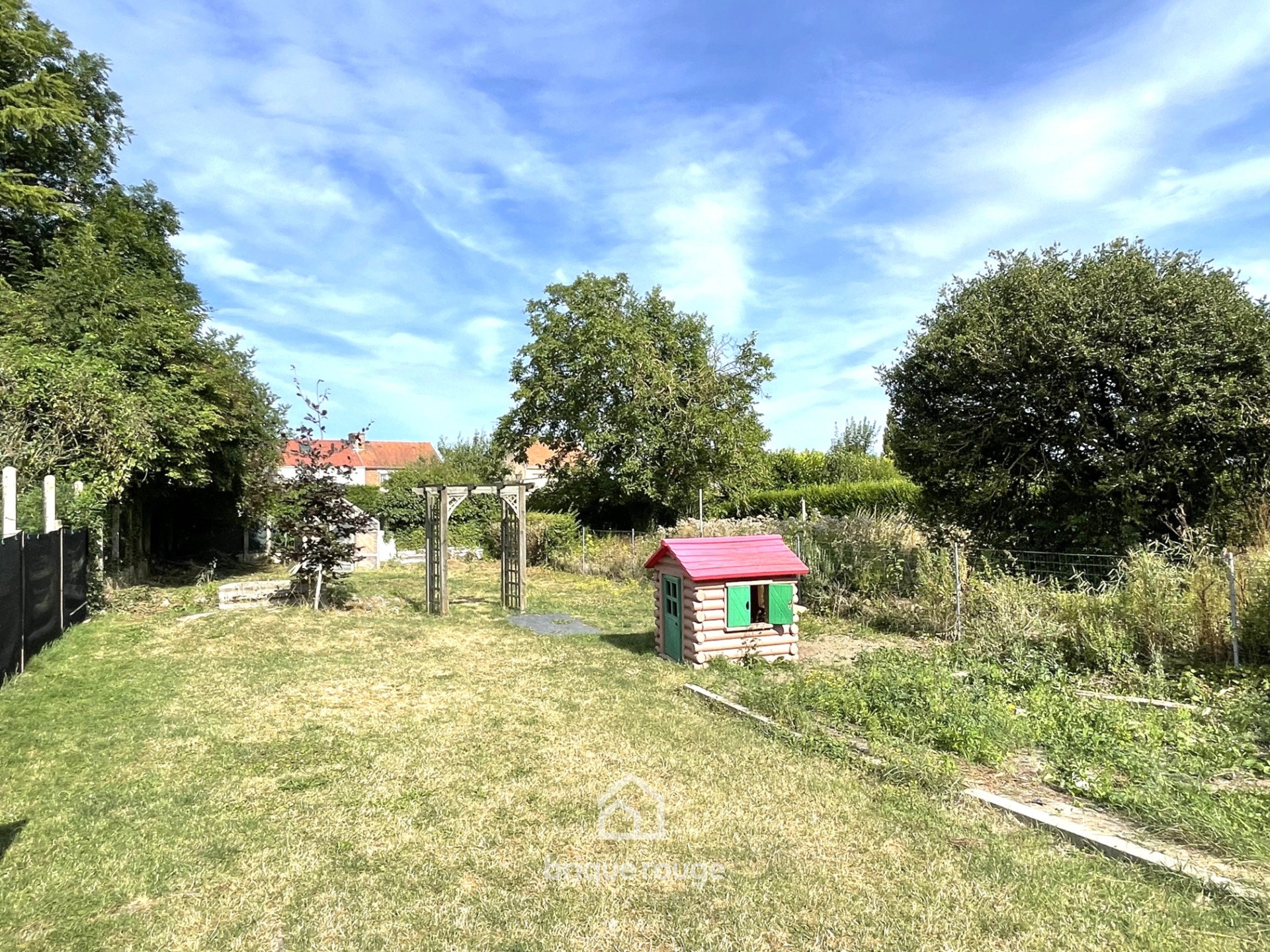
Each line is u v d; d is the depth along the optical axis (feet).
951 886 10.94
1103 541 30.94
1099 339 29.84
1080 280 31.14
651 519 91.56
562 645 31.55
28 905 10.64
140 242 61.98
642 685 24.09
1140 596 23.79
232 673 26.00
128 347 47.19
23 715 20.21
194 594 44.24
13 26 52.54
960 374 33.78
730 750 17.31
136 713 20.93
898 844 12.41
